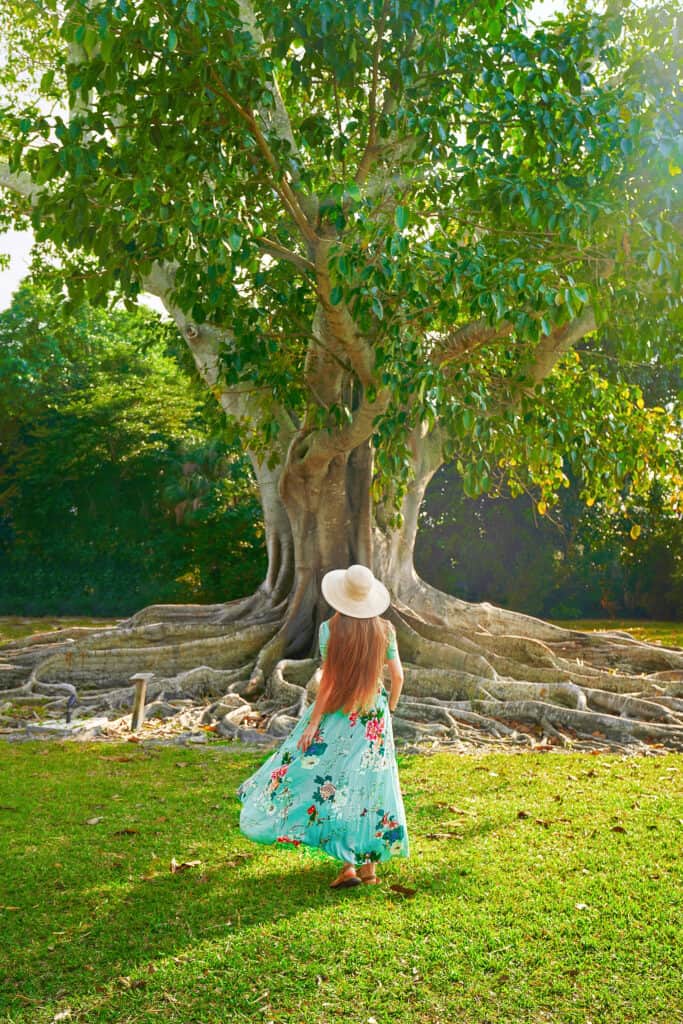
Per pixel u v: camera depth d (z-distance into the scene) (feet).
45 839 17.13
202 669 36.73
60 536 97.71
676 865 15.58
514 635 45.70
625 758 26.32
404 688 35.70
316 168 35.91
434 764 24.90
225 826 18.13
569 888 14.44
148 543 94.07
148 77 25.22
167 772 23.47
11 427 104.27
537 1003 10.84
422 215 29.07
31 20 43.98
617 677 37.70
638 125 26.32
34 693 36.01
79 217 25.67
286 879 15.02
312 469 38.09
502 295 24.72
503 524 100.27
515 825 18.12
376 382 30.27
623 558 103.45
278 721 30.01
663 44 29.96
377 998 10.93
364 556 40.22
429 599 44.11
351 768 14.57
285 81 39.47
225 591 85.56
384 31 26.48
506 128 30.53
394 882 14.83
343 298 27.32
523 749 28.55
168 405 96.99
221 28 23.98
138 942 12.46
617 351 35.40
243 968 11.64
